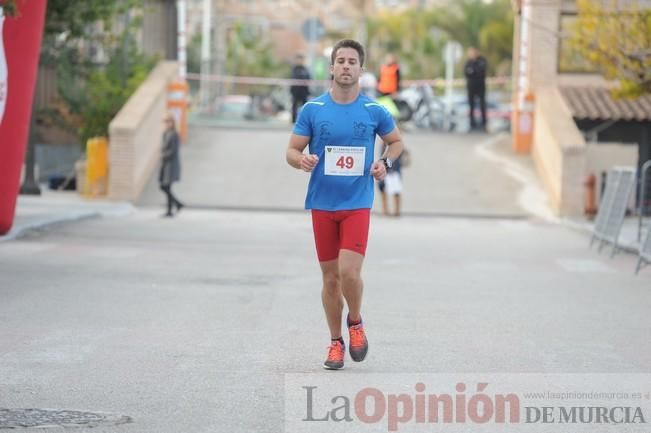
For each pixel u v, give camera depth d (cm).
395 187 3728
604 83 4572
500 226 3503
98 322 1532
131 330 1473
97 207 3628
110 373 1200
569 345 1420
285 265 2275
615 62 2912
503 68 9019
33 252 2367
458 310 1711
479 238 3047
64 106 4447
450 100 6488
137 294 1808
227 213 3716
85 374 1193
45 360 1265
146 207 3875
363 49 1221
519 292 1942
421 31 9381
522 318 1642
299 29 9569
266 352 1332
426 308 1727
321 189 1212
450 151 4759
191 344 1379
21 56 2481
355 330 1238
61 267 2131
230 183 4216
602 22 2920
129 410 1037
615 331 1540
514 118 4822
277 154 4662
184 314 1616
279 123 5584
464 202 4050
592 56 2930
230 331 1477
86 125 4247
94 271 2086
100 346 1356
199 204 3906
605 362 1307
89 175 3984
